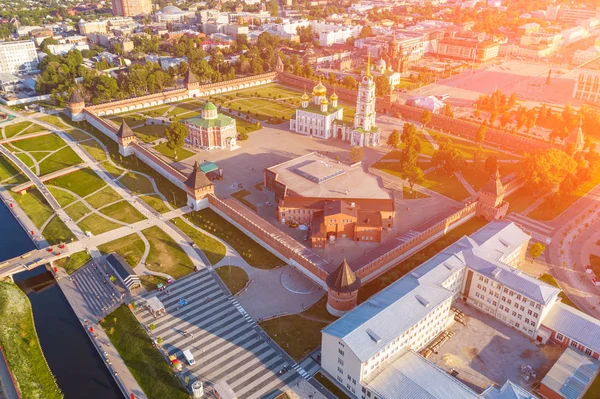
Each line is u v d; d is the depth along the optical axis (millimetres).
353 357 126125
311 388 135125
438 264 163000
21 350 150250
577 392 128250
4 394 134500
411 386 124875
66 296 174375
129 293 170875
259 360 144375
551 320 150625
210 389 134125
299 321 159500
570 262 191625
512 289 152125
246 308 165250
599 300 170000
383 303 143625
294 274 183000
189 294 171625
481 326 157125
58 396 135625
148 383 137375
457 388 124188
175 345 149125
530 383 135250
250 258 192375
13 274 186250
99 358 149000
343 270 155750
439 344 149250
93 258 190625
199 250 196625
